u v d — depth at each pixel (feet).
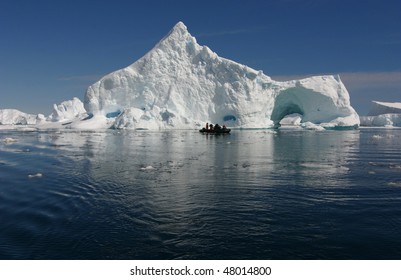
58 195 38.34
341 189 41.22
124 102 241.55
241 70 224.12
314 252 23.66
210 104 231.91
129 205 34.30
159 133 178.60
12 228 27.63
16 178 48.78
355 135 162.71
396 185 43.47
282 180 46.88
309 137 145.28
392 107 320.50
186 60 242.58
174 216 30.89
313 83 228.43
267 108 230.89
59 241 25.17
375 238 25.91
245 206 34.01
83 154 78.84
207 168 57.31
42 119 312.91
